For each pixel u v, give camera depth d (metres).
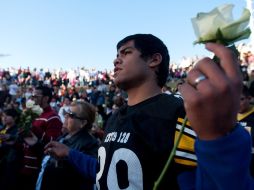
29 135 4.42
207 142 0.73
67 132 4.25
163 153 1.46
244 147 0.74
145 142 1.52
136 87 1.79
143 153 1.51
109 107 13.20
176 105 1.54
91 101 20.62
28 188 4.68
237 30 0.79
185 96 0.73
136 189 1.49
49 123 4.91
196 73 0.73
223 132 0.73
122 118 1.71
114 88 18.83
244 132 0.76
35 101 5.09
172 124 1.48
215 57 0.79
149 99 1.69
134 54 1.80
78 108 3.76
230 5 0.81
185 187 1.13
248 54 18.62
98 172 1.72
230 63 0.73
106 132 1.83
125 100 8.30
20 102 17.62
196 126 0.73
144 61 1.79
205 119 0.71
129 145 1.56
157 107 1.60
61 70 38.88
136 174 1.50
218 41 0.81
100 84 31.80
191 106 0.72
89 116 3.77
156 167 1.47
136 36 1.83
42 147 4.46
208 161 0.74
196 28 0.82
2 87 22.88
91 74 37.47
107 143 1.71
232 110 0.71
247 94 3.77
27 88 25.66
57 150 2.40
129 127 1.62
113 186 1.57
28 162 4.64
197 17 0.83
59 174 3.32
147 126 1.55
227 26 0.79
